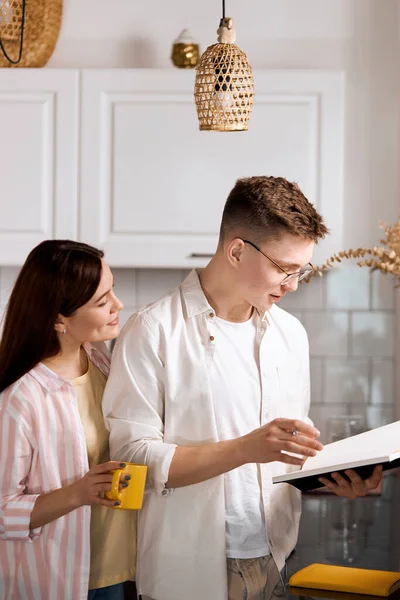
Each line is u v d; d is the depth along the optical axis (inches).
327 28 147.9
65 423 76.1
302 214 74.5
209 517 77.6
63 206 136.8
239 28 147.8
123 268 153.6
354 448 79.9
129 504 70.0
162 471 73.7
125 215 136.9
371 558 96.2
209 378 78.6
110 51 147.3
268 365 81.5
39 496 73.1
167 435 77.8
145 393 77.0
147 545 79.0
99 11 147.0
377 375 154.9
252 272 76.0
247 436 72.9
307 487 80.2
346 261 152.2
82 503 70.8
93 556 78.9
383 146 148.6
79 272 74.8
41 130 135.9
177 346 78.0
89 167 136.3
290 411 84.7
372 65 147.9
